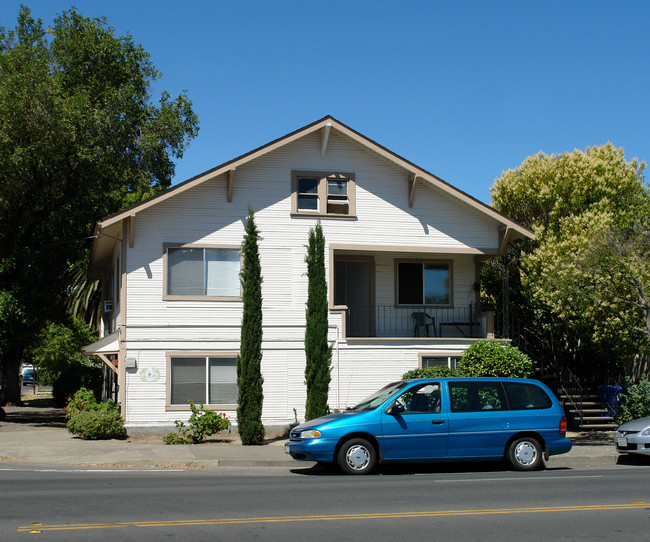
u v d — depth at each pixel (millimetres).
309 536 7508
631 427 15281
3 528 7816
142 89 31891
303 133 20906
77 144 24016
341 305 21750
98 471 13719
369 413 13141
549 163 25266
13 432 20547
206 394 20062
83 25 30266
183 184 20016
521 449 13609
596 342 21125
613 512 8930
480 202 21828
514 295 24781
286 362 20562
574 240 22078
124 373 19656
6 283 24156
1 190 22906
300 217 21078
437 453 13180
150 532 7645
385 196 21766
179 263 20281
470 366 19625
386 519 8422
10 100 22094
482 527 8016
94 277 29828
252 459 14820
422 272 23031
